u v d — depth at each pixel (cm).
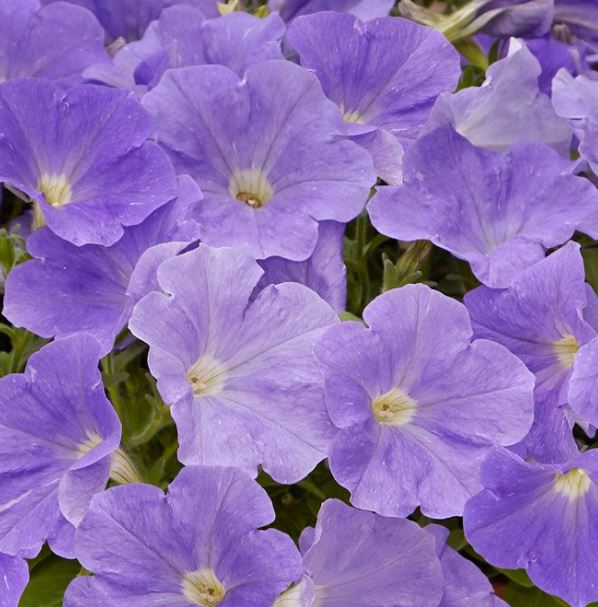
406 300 56
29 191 59
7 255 61
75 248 59
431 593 57
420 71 65
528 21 71
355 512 56
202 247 56
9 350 65
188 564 54
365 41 64
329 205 60
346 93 65
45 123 60
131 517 53
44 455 56
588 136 62
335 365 55
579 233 66
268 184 61
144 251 59
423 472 56
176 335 55
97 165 60
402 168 61
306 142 60
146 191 59
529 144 62
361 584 57
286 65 60
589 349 55
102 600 53
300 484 61
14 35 67
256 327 56
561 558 57
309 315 56
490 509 55
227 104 60
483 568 63
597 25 73
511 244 60
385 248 67
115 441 54
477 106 62
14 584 55
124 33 73
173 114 60
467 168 61
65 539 55
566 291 57
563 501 57
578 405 55
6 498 56
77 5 68
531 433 57
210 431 55
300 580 54
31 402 56
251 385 56
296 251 59
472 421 56
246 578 53
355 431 55
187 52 65
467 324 56
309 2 71
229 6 70
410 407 57
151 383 57
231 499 53
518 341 58
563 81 63
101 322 58
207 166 61
